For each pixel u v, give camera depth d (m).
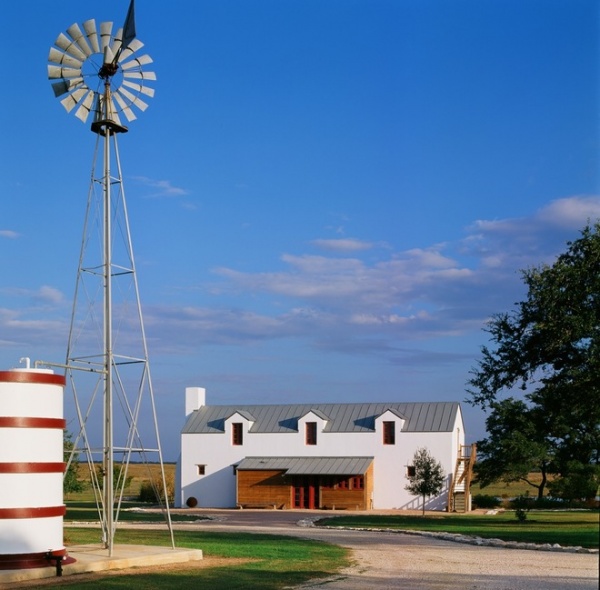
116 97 26.31
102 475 28.30
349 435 72.38
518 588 19.14
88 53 26.19
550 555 26.81
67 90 25.92
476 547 30.06
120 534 34.78
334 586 19.45
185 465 76.12
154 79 26.95
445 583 20.00
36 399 21.94
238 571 22.11
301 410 76.00
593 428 51.78
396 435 71.00
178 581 20.17
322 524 46.72
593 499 69.31
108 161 25.77
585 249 40.00
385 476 70.94
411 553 27.30
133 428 25.67
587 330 38.62
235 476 74.62
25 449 21.58
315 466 71.00
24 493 21.44
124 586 19.31
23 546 21.23
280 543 30.81
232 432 75.38
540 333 40.53
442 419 70.81
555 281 39.62
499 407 66.44
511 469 70.00
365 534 37.50
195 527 42.31
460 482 71.00
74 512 59.16
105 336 24.95
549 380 41.81
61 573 21.16
